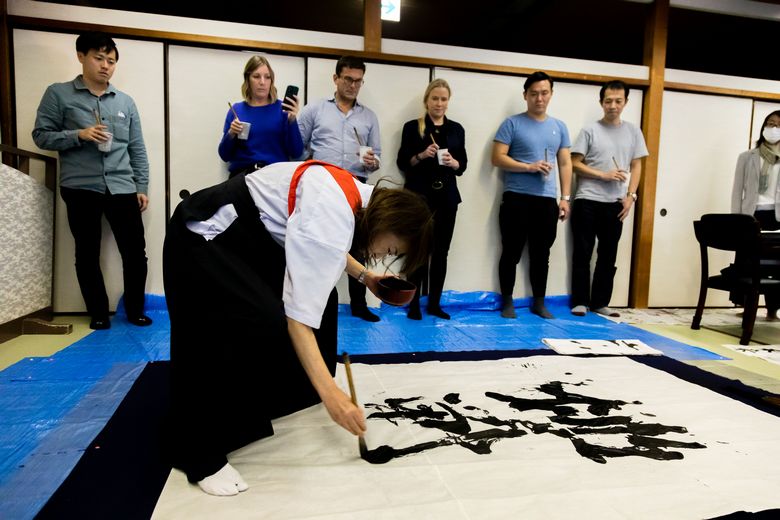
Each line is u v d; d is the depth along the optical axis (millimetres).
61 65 3068
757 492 1201
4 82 2975
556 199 3547
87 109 2807
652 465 1326
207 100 3271
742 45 6383
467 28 6324
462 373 2102
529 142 3461
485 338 2842
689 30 5918
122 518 1061
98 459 1317
